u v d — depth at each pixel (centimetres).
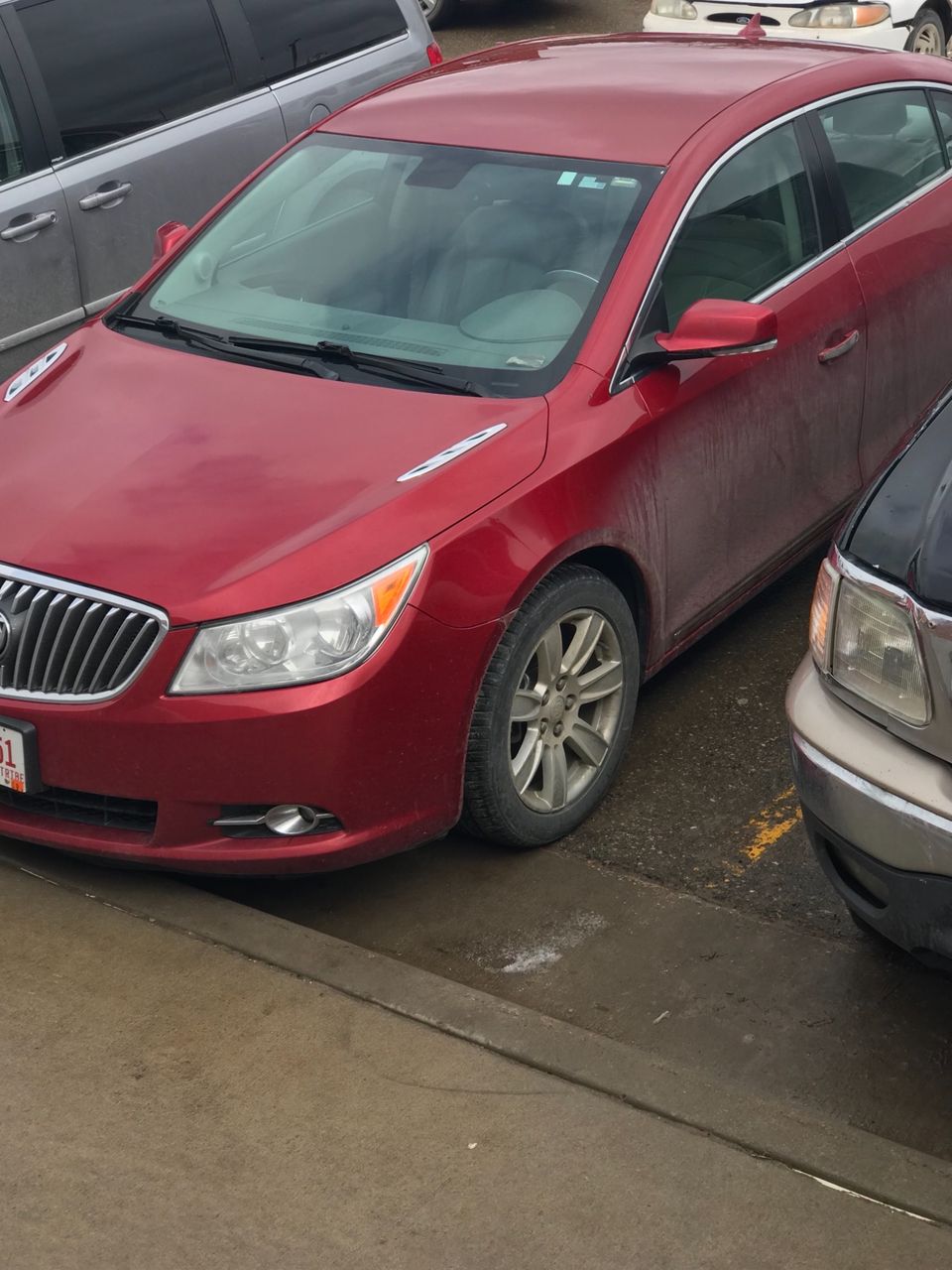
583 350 388
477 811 369
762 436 435
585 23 1380
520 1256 261
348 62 721
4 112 602
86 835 350
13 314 608
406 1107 295
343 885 382
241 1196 275
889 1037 324
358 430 371
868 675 283
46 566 338
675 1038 326
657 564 403
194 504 350
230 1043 313
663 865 386
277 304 428
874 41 1026
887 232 484
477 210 426
